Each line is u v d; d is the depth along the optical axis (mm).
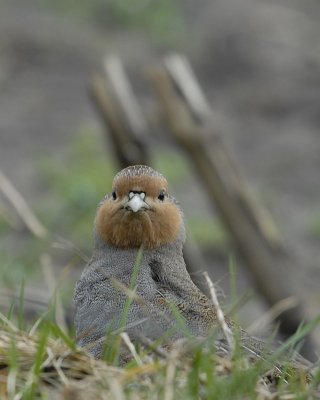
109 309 8617
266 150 21859
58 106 23609
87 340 8547
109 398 7133
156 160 20906
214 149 14016
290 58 24750
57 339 8531
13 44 25562
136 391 7285
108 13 27047
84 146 21734
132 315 8398
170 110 14086
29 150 21906
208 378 7176
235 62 24656
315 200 20250
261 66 24500
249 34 25344
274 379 7930
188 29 26250
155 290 8773
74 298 9047
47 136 22484
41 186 20500
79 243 18562
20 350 7711
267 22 25859
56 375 7512
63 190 20156
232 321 8820
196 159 14055
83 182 20031
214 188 14031
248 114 23109
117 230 9055
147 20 26812
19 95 24062
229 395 7145
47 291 13078
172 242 9195
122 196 9148
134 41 25859
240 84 24109
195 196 20266
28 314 11609
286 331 13203
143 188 9133
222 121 22688
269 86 23891
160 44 25625
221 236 18672
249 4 26953
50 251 16969
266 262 14031
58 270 16453
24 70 24953
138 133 13945
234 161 14188
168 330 8023
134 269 8383
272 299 13984
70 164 21203
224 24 25766
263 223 14172
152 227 9055
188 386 7164
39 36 25891
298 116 23062
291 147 21906
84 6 27453
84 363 7562
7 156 21703
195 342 7781
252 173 21125
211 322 8578
